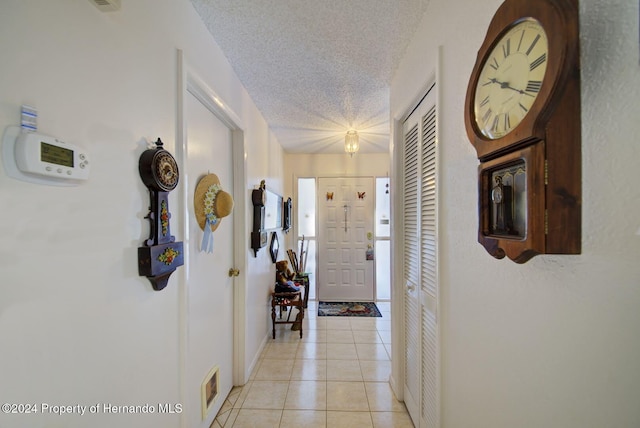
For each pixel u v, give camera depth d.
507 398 0.73
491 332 0.81
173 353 1.11
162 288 1.02
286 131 3.17
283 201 3.83
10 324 0.54
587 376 0.50
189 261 1.35
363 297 4.23
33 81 0.58
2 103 0.52
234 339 2.02
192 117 1.40
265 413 1.75
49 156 0.58
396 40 1.53
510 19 0.61
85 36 0.71
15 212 0.54
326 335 2.96
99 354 0.75
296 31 1.45
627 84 0.43
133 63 0.89
